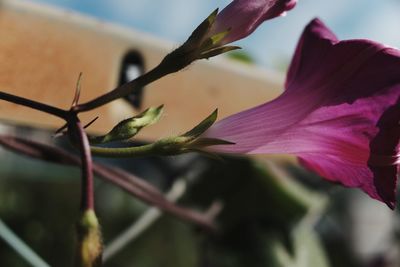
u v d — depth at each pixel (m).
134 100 0.33
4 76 0.28
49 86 0.29
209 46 0.23
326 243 0.75
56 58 0.29
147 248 0.98
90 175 0.18
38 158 0.27
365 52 0.22
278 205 0.40
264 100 0.39
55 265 0.93
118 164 0.44
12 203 0.93
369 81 0.22
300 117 0.23
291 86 0.24
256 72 0.39
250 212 0.40
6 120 0.28
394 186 0.22
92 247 0.18
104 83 0.31
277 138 0.24
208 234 0.39
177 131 0.35
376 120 0.22
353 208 0.78
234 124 0.24
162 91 0.34
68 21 0.30
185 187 0.41
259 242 0.39
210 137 0.24
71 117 0.20
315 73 0.23
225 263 0.39
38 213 0.94
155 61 0.32
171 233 0.97
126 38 0.31
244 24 0.23
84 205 0.18
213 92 0.37
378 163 0.22
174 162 0.41
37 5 0.29
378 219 0.79
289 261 0.39
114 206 0.92
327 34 0.23
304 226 0.40
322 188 0.42
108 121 0.31
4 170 0.70
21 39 0.28
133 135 0.21
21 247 0.32
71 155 0.27
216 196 0.40
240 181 0.40
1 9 0.28
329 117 0.23
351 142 0.22
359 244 0.77
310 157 0.23
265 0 0.23
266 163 0.40
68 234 0.94
